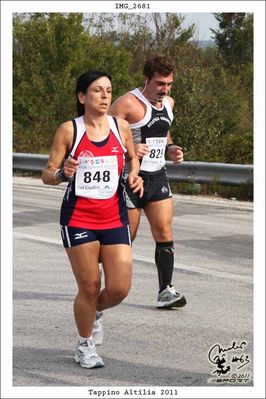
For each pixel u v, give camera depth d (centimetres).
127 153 1048
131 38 3891
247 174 2464
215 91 3259
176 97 2902
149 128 1235
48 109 3797
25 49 3922
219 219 2111
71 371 998
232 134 3056
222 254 1664
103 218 997
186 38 3644
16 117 3844
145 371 997
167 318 1220
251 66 4253
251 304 1292
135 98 1237
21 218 2114
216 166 2519
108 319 1216
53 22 3872
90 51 3934
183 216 2155
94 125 991
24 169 3122
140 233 1912
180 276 1470
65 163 962
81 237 988
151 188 1255
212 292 1363
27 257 1631
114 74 3828
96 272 996
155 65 1216
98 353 1062
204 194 2536
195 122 2869
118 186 1005
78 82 993
